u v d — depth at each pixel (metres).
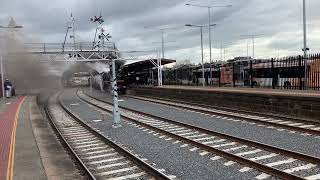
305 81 29.33
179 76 60.72
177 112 27.62
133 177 10.76
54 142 16.48
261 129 17.75
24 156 12.62
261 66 40.69
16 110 30.08
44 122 23.41
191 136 16.75
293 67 34.22
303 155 11.44
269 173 10.17
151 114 26.31
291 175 9.45
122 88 56.69
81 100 47.94
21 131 18.66
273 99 23.38
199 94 33.91
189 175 10.65
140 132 18.86
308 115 20.41
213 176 10.41
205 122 21.33
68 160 12.78
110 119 25.56
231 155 12.01
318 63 30.78
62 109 35.91
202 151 13.51
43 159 12.58
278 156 12.12
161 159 12.77
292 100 21.64
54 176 10.58
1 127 20.23
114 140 17.12
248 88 35.03
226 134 15.80
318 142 14.21
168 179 9.79
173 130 18.73
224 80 48.47
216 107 29.06
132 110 30.33
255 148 13.51
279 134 16.17
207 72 57.03
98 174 11.27
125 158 13.23
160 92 44.38
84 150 15.12
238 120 21.23
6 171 10.54
